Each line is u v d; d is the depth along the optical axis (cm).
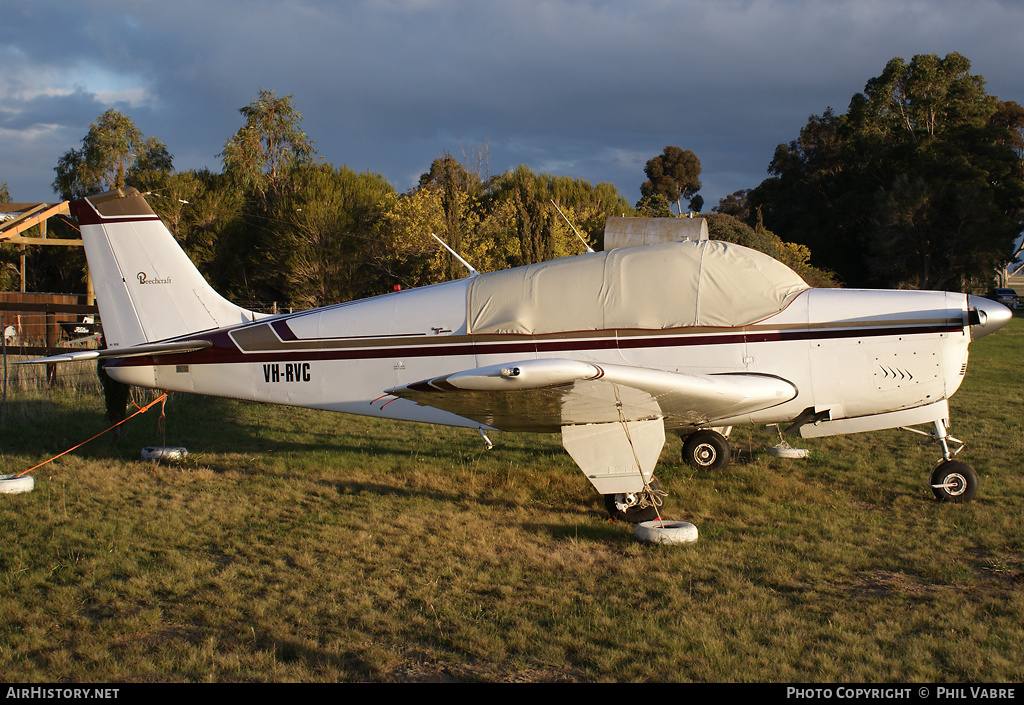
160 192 2619
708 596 369
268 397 666
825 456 696
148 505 541
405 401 636
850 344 556
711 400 491
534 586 387
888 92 4247
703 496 556
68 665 300
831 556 424
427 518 512
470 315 611
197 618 349
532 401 462
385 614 350
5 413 880
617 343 575
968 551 434
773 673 287
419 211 2434
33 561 419
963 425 840
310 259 2452
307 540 462
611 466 506
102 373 775
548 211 2120
